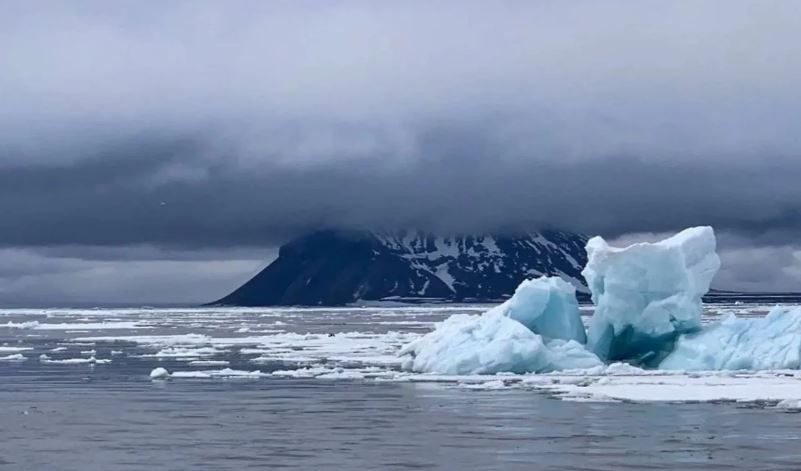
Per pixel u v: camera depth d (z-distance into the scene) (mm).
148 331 132375
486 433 31297
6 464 26891
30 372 57344
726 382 45281
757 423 32969
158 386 48031
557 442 29422
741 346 52719
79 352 78375
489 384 45844
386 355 70812
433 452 28109
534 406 37812
